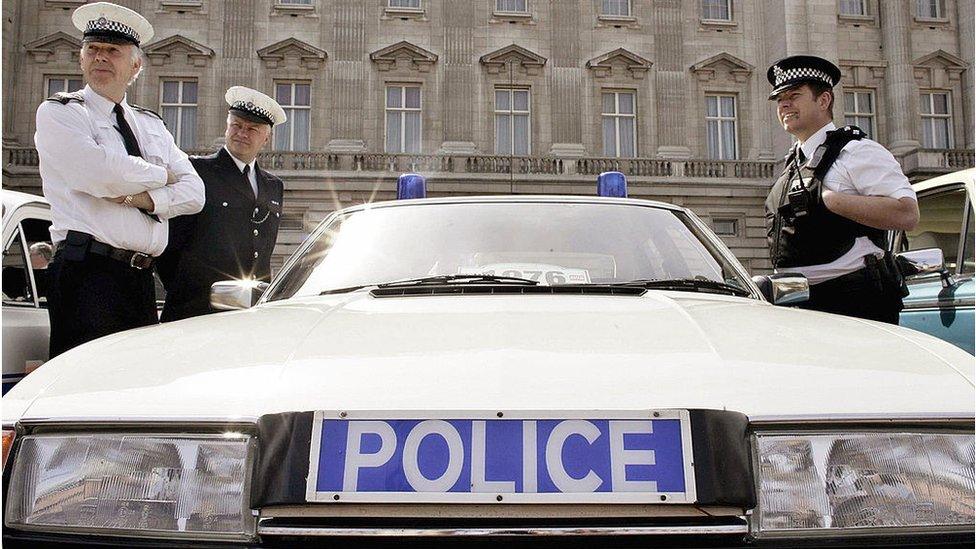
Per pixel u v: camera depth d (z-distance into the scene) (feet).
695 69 74.49
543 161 71.00
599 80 73.82
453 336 4.83
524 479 3.76
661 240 8.14
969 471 3.91
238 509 3.92
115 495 3.99
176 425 4.05
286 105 71.15
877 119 76.23
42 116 9.20
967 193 13.37
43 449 4.10
